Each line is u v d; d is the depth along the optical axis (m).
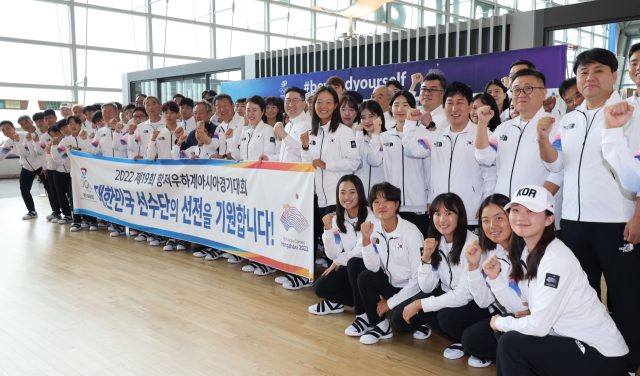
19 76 9.16
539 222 1.52
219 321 2.62
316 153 2.98
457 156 2.53
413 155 2.67
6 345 2.32
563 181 2.13
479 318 2.05
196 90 9.13
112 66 10.27
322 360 2.14
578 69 1.92
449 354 2.17
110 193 4.73
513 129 2.33
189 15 11.07
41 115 5.85
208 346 2.29
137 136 4.49
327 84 3.79
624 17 3.94
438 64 4.75
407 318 2.16
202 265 3.79
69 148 5.26
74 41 9.66
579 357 1.46
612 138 1.55
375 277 2.37
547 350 1.49
